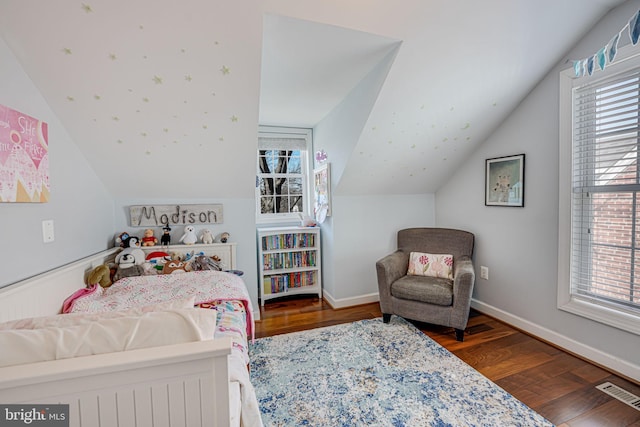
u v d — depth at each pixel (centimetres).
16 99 134
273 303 329
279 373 190
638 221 173
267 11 144
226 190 265
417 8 153
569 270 207
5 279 122
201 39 151
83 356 72
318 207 339
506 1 157
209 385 75
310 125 351
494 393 167
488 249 273
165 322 82
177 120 193
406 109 220
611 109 182
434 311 234
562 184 208
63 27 135
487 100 227
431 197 342
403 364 197
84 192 196
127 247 237
